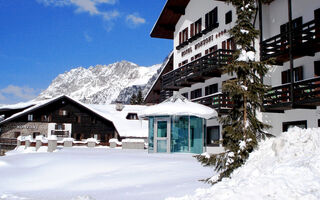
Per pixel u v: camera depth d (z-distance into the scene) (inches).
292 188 242.1
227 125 412.2
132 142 1322.6
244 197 245.8
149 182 479.5
